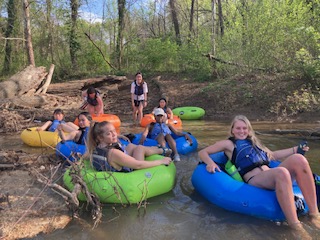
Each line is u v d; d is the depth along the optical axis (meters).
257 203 3.32
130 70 17.58
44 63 17.06
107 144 4.01
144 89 8.98
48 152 5.91
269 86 10.22
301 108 8.91
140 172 3.94
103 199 3.71
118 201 3.73
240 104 10.13
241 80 11.45
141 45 19.27
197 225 3.27
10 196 3.91
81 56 18.19
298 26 9.98
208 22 22.41
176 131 5.96
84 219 3.44
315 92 9.25
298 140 6.42
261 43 11.17
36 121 9.00
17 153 5.58
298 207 3.28
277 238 2.99
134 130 8.07
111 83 14.34
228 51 12.43
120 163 3.92
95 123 4.02
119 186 3.68
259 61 11.35
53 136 6.20
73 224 3.33
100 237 3.10
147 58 16.92
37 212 3.54
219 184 3.62
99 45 19.72
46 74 12.87
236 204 3.43
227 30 12.85
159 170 4.04
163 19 23.09
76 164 3.80
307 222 3.21
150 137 5.83
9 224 3.31
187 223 3.32
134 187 3.73
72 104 11.50
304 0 10.52
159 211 3.60
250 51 11.36
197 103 11.04
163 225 3.29
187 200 3.86
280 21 10.63
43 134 6.31
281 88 9.94
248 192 3.42
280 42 10.74
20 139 7.07
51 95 11.83
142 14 22.05
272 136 6.80
